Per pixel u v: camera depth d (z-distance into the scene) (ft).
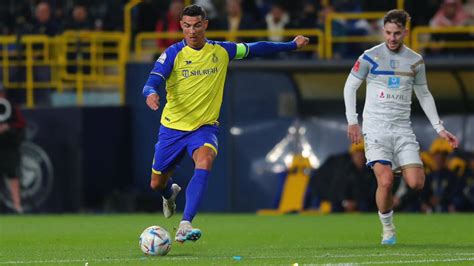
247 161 270.87
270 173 268.00
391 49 139.13
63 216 246.88
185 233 124.98
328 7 274.36
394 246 141.38
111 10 294.05
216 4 287.89
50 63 286.46
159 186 141.08
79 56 285.43
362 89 254.27
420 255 125.18
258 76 270.05
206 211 273.13
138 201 267.39
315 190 253.44
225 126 270.67
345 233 176.55
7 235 176.55
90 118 269.44
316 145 268.21
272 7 277.64
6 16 298.76
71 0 297.12
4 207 266.57
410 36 264.52
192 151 133.39
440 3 272.51
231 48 135.74
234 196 270.67
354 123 140.46
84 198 268.00
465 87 258.37
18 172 262.26
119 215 249.34
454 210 244.22
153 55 280.92
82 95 286.87
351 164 248.32
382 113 139.64
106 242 157.99
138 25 290.76
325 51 270.05
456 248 136.98
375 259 120.06
